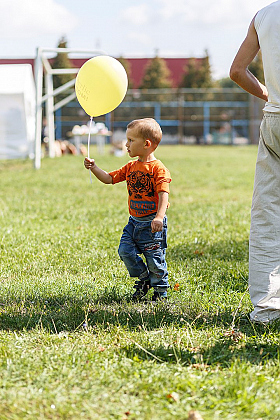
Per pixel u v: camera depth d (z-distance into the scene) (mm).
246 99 47094
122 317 4508
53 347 3842
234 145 45219
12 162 23047
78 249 6965
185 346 3904
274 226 4344
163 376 3369
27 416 2939
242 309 4699
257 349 3889
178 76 65750
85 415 2969
